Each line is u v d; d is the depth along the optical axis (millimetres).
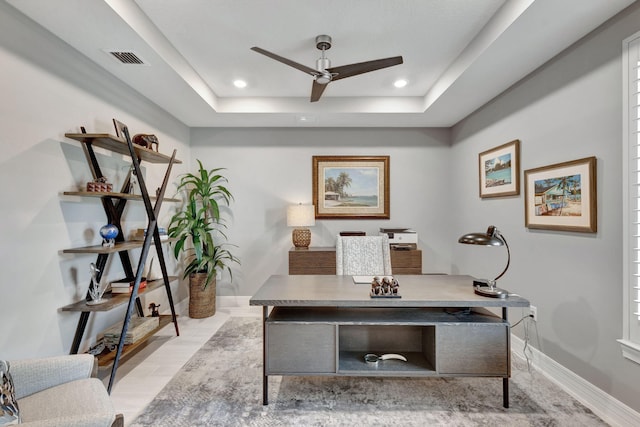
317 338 1934
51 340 2047
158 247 2842
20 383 1373
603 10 1801
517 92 2793
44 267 2004
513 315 2781
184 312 4020
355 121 4020
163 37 2391
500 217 3084
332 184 4316
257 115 3770
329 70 2174
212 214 4246
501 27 2045
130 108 2928
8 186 1778
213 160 4305
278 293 2035
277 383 2242
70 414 1263
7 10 1765
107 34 2070
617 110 1834
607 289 1903
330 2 2006
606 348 1905
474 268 3611
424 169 4324
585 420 1848
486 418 1864
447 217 4324
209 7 2055
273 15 2137
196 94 3096
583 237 2078
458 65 2682
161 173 3525
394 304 1866
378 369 1950
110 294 2469
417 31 2324
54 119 2078
